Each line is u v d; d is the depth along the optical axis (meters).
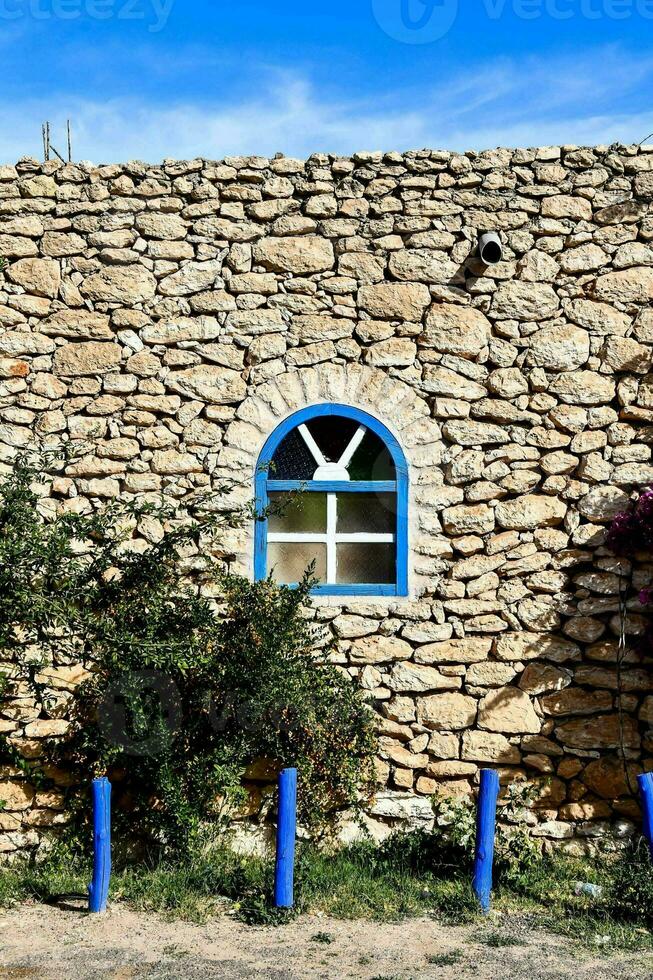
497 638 7.37
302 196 7.57
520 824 7.28
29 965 5.39
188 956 5.52
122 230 7.54
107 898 6.24
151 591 6.86
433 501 7.43
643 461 7.41
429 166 7.54
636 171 7.55
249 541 7.41
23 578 6.34
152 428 7.46
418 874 6.79
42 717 7.23
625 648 7.32
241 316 7.49
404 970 5.35
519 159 7.56
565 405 7.46
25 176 7.59
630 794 7.25
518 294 7.50
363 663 7.36
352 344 7.48
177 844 6.81
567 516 7.41
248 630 6.94
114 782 7.17
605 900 6.36
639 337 7.48
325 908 6.24
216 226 7.54
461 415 7.45
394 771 7.31
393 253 7.52
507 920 6.10
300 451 7.56
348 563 7.56
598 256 7.52
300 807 7.05
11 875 6.77
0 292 7.52
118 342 7.51
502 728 7.32
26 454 6.99
